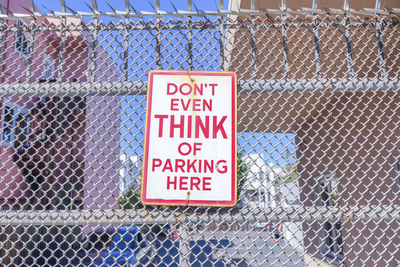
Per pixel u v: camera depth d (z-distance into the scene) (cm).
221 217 172
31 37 192
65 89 188
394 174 390
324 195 434
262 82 188
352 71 190
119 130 183
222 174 170
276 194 176
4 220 170
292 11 192
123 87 187
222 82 182
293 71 379
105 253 549
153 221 172
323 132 611
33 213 172
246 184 176
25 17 192
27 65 191
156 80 181
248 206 173
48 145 942
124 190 176
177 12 189
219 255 169
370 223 448
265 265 563
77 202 1014
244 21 197
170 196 167
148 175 169
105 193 1223
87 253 169
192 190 168
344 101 532
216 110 178
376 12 191
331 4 308
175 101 179
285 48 193
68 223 172
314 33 193
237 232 171
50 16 192
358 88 188
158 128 175
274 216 173
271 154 179
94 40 191
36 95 188
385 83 188
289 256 170
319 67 191
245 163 178
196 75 182
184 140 174
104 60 190
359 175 483
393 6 304
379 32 192
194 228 171
